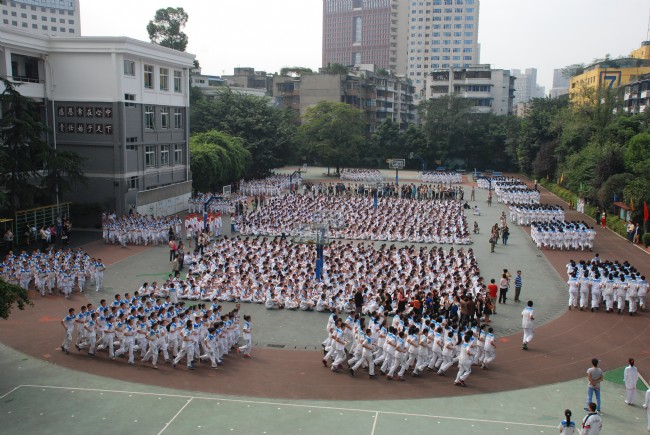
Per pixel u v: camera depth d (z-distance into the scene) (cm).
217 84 14288
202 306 2448
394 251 3869
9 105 4431
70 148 5041
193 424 1753
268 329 2650
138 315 2309
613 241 4806
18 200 4284
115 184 4994
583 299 2984
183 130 6125
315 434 1705
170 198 5809
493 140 11631
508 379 2136
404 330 2214
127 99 5044
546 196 7900
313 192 7369
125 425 1742
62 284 3062
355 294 2803
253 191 7738
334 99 12350
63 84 4956
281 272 3183
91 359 2259
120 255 4094
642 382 2117
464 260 3581
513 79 14838
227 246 3869
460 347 2128
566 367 2255
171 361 2258
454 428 1758
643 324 2773
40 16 17725
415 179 10062
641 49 12781
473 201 7300
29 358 2253
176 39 9431
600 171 5794
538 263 4006
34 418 1775
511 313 2920
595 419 1588
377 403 1923
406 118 15850
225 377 2112
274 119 9156
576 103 8281
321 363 2266
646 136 5547
